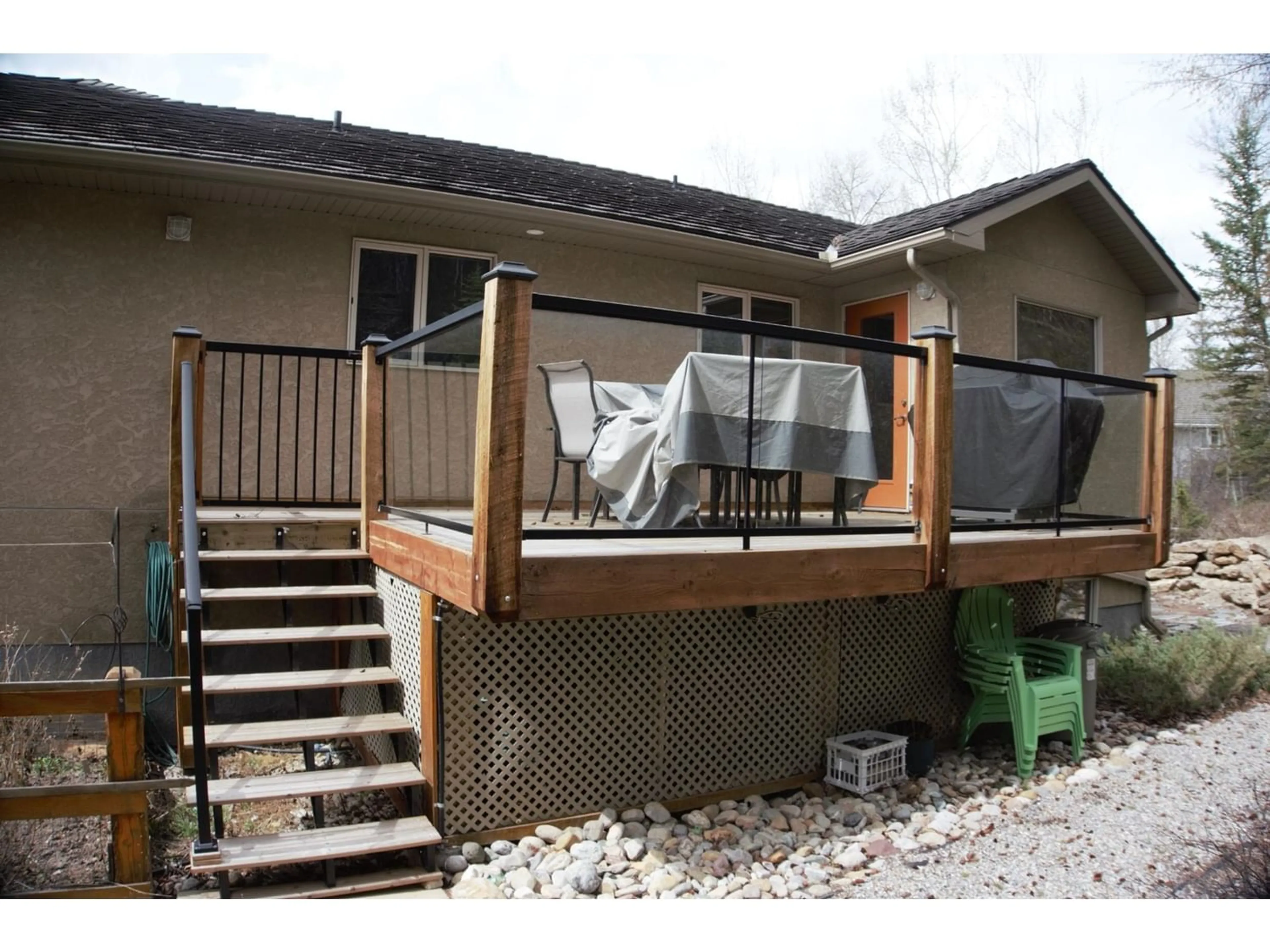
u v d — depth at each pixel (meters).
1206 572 11.67
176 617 4.76
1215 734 6.48
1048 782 5.32
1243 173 22.39
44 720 4.89
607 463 4.20
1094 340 9.43
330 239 6.70
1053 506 5.97
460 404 3.88
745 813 4.72
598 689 4.46
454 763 4.04
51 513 5.80
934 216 7.89
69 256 5.94
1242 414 22.72
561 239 7.41
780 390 4.41
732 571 4.09
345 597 5.36
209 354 6.32
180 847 4.15
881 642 5.68
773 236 8.45
